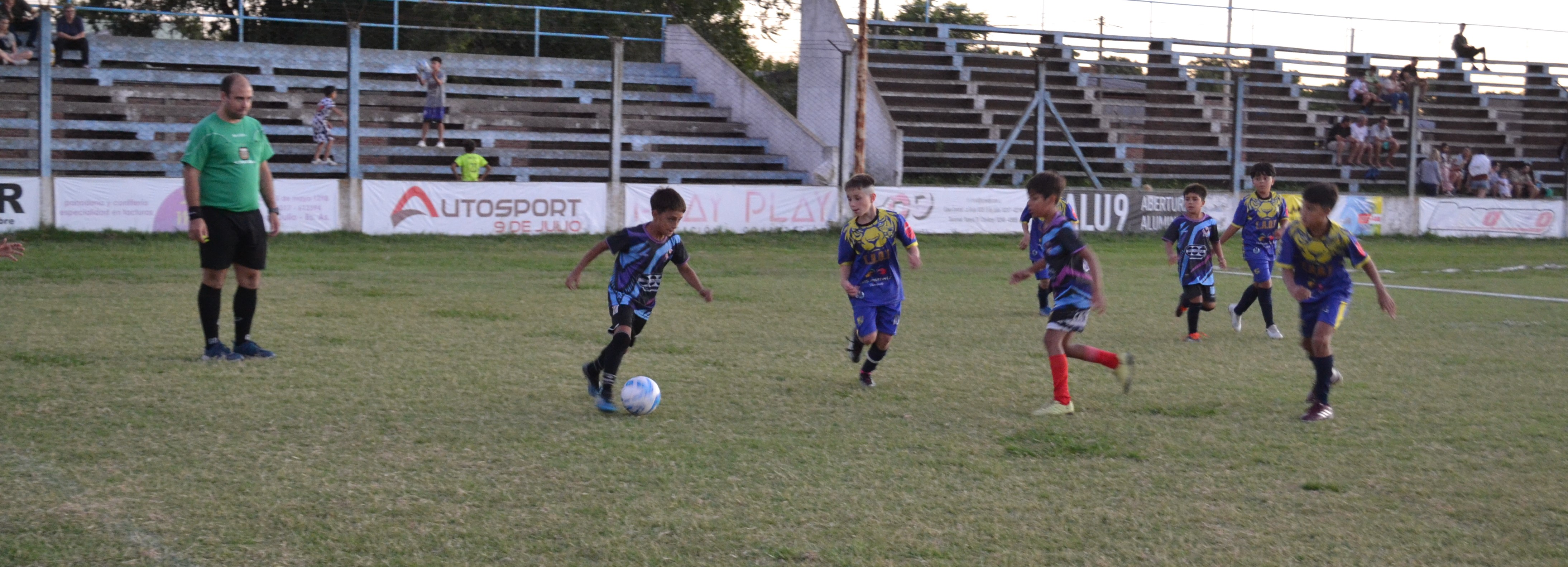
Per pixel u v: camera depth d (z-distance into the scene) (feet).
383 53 76.84
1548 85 103.65
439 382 20.51
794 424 17.81
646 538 12.26
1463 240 73.51
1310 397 19.11
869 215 20.61
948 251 57.57
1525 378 22.65
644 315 19.29
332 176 65.26
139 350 23.07
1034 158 69.92
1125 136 83.30
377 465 14.87
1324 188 18.84
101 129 63.26
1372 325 30.91
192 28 83.35
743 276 43.80
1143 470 15.33
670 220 18.63
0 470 14.12
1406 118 93.20
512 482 14.20
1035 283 42.80
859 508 13.44
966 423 18.08
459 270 43.68
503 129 73.56
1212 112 88.43
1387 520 13.25
